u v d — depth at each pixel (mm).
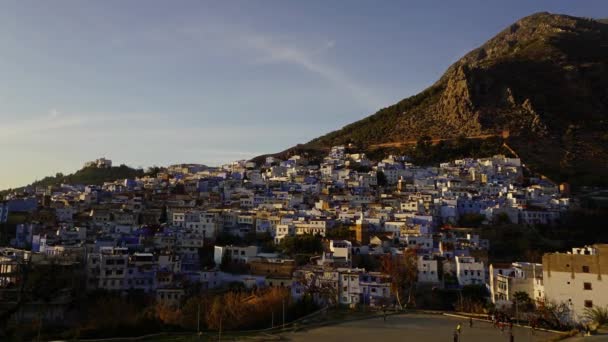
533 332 92938
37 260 133125
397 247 167750
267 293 118250
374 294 130000
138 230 186500
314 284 130250
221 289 132500
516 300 116375
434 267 146875
